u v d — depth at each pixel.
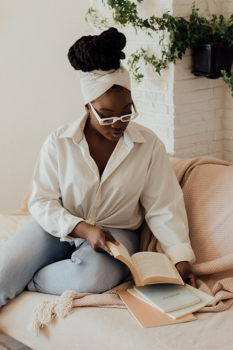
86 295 1.40
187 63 2.19
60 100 2.84
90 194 1.56
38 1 2.61
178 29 2.06
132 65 2.33
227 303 1.32
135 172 1.57
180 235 1.52
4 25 2.55
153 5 2.18
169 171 1.64
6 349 1.57
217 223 1.60
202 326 1.21
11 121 2.71
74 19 2.74
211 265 1.46
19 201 2.86
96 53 1.38
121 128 1.45
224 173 1.71
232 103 2.33
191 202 1.73
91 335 1.23
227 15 2.22
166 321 1.22
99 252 1.44
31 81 2.71
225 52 2.08
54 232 1.53
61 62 2.78
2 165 2.75
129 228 1.67
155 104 2.32
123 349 1.15
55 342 1.31
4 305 1.51
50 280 1.48
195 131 2.31
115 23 2.37
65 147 1.58
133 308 1.29
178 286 1.39
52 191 1.61
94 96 1.42
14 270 1.47
